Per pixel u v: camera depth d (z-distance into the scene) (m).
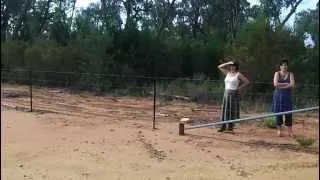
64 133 12.43
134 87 26.22
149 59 30.97
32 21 45.56
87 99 22.59
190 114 17.36
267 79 22.64
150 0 46.03
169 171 8.79
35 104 19.55
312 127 14.52
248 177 8.42
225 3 45.84
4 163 9.30
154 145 10.94
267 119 14.08
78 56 30.20
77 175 8.50
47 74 30.20
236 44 24.52
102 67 28.78
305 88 21.91
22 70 30.20
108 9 44.94
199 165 9.23
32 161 9.48
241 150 10.58
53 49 31.23
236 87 12.84
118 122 14.55
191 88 23.84
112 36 30.78
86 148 10.57
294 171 8.82
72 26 39.22
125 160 9.55
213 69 32.38
